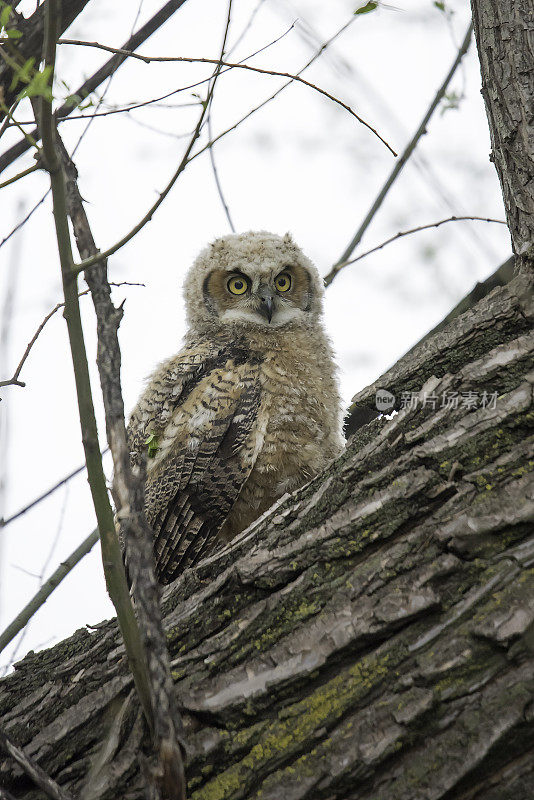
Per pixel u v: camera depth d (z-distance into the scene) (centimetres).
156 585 410
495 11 623
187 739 475
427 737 439
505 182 609
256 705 475
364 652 474
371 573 494
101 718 524
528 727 424
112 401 435
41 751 521
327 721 458
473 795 427
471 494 495
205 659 502
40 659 577
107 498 427
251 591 521
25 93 412
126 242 437
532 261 540
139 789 479
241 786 455
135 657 420
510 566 468
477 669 446
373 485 523
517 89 603
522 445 502
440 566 477
